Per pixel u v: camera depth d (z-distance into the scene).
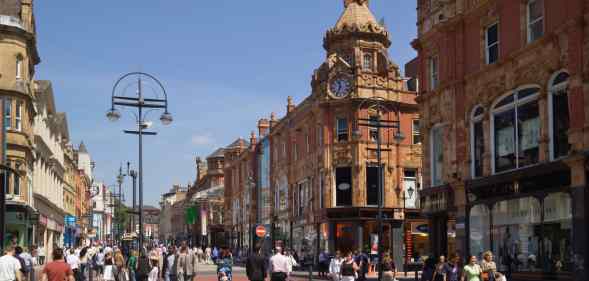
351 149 48.38
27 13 43.78
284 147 62.44
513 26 26.58
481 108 29.14
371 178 48.28
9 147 41.62
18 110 42.75
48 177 60.34
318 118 51.06
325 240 49.41
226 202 92.25
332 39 51.72
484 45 28.84
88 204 116.19
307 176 54.31
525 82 25.69
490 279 18.44
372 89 49.00
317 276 43.12
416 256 47.78
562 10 23.42
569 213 23.02
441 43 32.28
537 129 25.20
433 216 33.03
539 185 24.47
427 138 33.84
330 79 49.47
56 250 15.16
